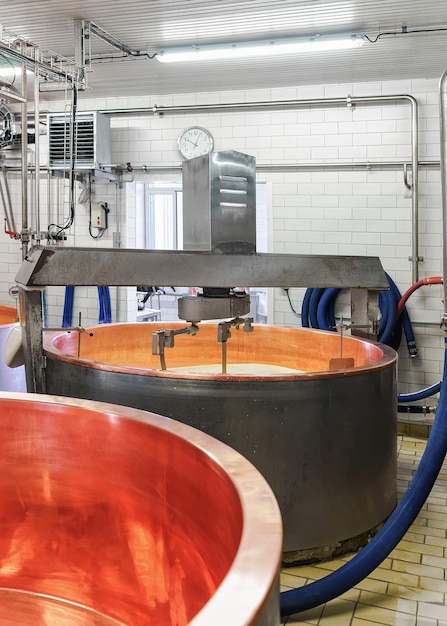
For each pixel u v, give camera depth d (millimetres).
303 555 2785
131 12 3961
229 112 5820
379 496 3033
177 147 5992
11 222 6664
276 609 659
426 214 5367
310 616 2389
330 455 2789
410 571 2768
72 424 1477
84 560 1493
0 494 1552
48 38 4582
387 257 5488
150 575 1364
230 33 4336
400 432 5125
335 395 2787
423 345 5430
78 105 6258
